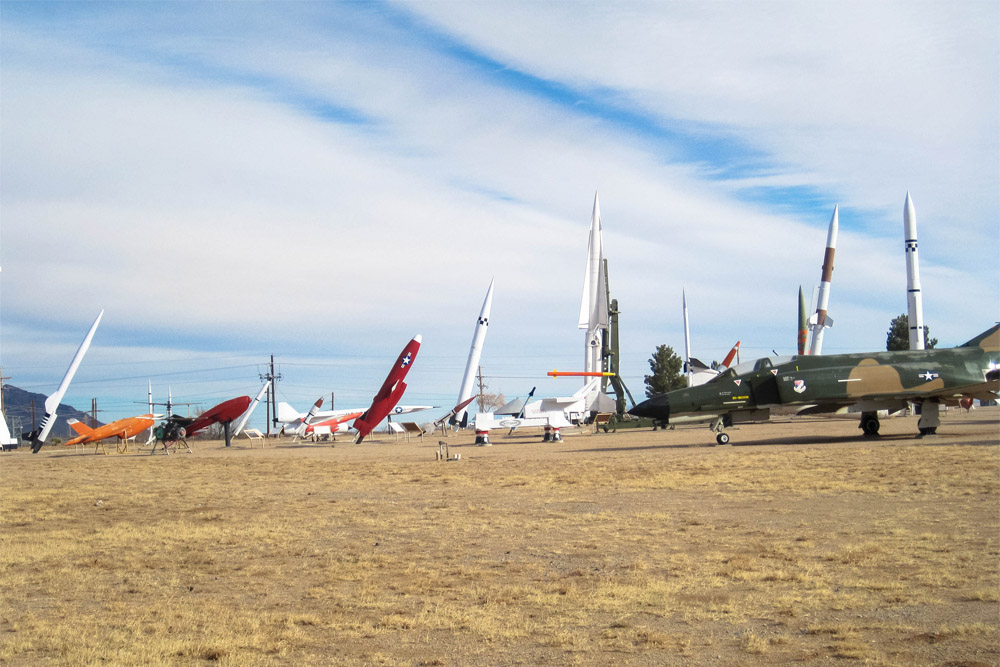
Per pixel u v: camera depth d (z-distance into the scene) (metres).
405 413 92.06
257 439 90.12
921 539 11.42
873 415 36.09
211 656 7.58
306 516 17.02
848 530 12.42
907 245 72.19
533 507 17.05
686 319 113.94
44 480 30.30
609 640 7.55
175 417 55.78
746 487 18.69
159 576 11.37
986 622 7.48
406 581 10.40
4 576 11.59
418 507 17.89
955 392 34.12
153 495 22.77
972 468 19.72
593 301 91.75
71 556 13.09
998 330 36.06
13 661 7.64
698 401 36.12
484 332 110.69
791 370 35.53
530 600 9.14
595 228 92.50
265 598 9.83
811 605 8.35
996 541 11.05
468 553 12.13
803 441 35.81
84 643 8.12
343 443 66.81
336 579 10.70
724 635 7.53
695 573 10.04
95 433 57.56
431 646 7.63
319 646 7.75
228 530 15.38
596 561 11.09
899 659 6.62
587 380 92.12
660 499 17.34
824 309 82.88
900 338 104.62
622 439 50.41
